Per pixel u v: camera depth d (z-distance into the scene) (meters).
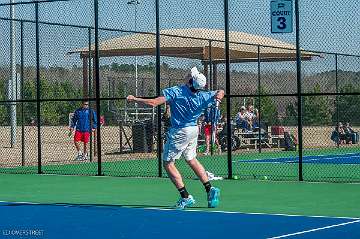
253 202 17.45
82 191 20.09
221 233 13.02
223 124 36.88
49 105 36.47
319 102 39.75
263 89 39.44
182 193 16.38
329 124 39.78
